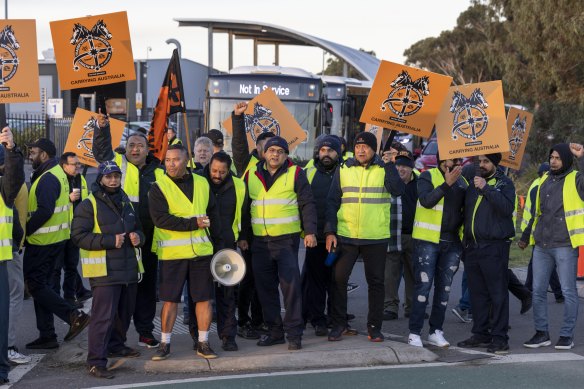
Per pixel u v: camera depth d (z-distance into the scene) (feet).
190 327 25.79
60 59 25.86
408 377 23.08
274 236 25.68
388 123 27.43
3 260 22.81
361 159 26.09
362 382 22.53
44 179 27.12
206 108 64.08
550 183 27.55
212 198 24.76
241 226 26.91
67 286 34.32
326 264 26.58
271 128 34.83
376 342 26.27
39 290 26.91
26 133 88.43
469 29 217.15
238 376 23.22
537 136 89.10
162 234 24.14
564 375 23.38
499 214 26.61
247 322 28.32
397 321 32.35
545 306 27.61
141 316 26.18
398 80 27.14
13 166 22.48
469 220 26.96
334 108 79.20
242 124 27.89
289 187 25.76
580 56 92.02
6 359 22.98
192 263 24.30
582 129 84.69
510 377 23.12
